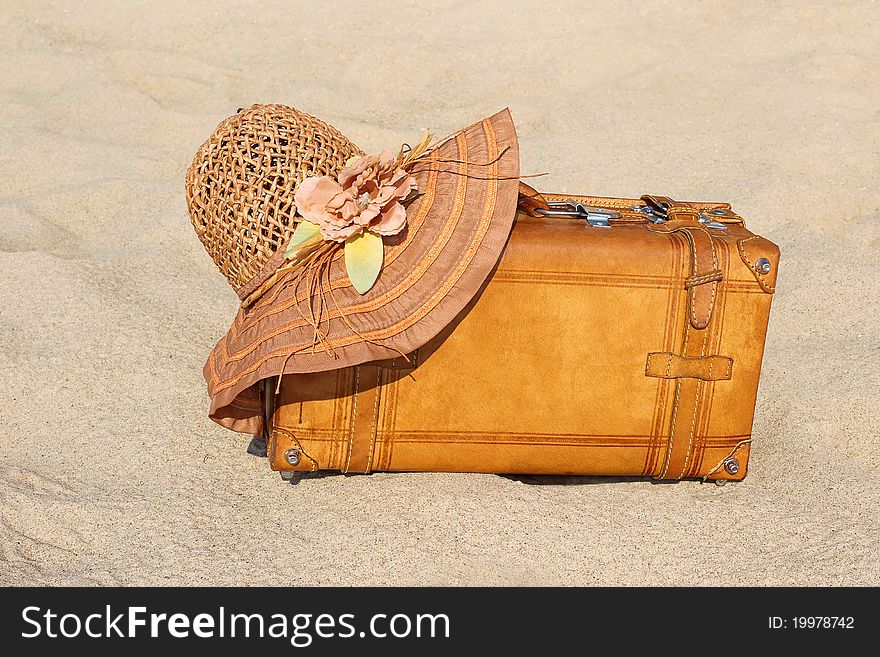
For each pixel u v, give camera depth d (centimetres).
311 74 459
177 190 359
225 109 421
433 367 208
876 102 426
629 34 486
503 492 219
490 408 212
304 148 203
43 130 401
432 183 208
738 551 205
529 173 370
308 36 492
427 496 216
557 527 209
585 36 486
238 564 196
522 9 516
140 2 527
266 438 235
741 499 222
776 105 422
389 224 195
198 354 271
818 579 196
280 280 202
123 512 209
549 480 231
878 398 252
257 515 211
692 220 230
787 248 327
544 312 208
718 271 210
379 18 512
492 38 492
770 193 354
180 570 193
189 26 505
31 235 326
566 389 213
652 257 210
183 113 413
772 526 212
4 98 427
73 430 239
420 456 215
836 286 304
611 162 379
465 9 517
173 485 220
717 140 395
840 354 274
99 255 317
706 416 218
